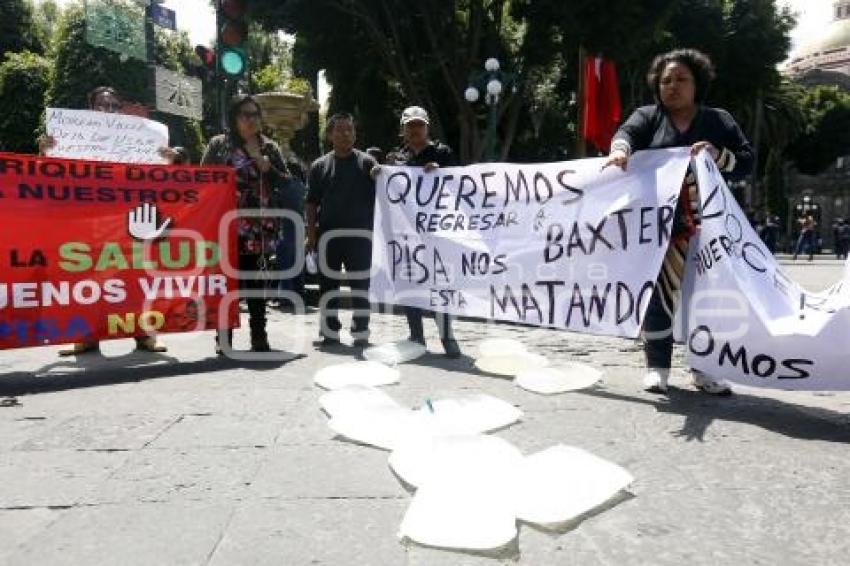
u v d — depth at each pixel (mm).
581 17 12648
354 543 2137
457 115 18000
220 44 8391
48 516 2316
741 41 27016
